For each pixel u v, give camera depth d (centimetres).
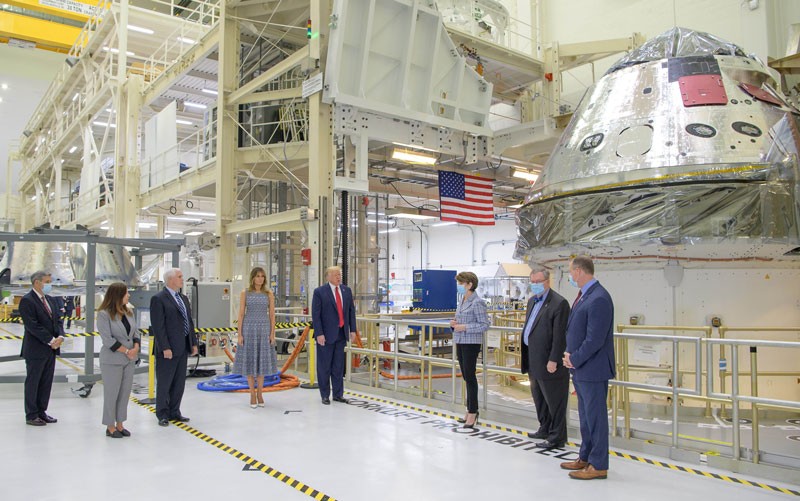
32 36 3222
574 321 452
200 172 1366
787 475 436
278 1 1137
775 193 620
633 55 814
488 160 1256
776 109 709
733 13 1302
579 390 457
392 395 808
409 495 420
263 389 854
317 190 959
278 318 1267
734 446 466
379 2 990
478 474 466
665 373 671
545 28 1700
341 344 782
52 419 663
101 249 988
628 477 454
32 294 655
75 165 3077
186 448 551
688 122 674
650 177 650
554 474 464
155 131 1644
